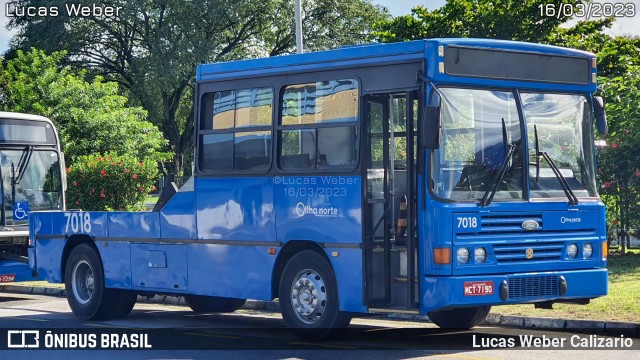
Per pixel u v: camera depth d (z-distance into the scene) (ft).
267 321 50.55
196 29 179.32
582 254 39.42
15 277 66.23
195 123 46.42
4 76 115.96
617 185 67.62
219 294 45.03
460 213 36.86
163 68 174.50
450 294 36.35
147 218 48.93
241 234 43.91
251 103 43.91
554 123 39.65
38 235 56.13
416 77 37.52
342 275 39.55
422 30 74.33
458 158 37.32
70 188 82.79
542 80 39.55
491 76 38.24
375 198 39.11
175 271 47.39
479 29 72.13
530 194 38.42
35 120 70.49
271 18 191.52
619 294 48.06
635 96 66.95
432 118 35.86
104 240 51.47
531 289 37.99
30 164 69.72
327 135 40.45
